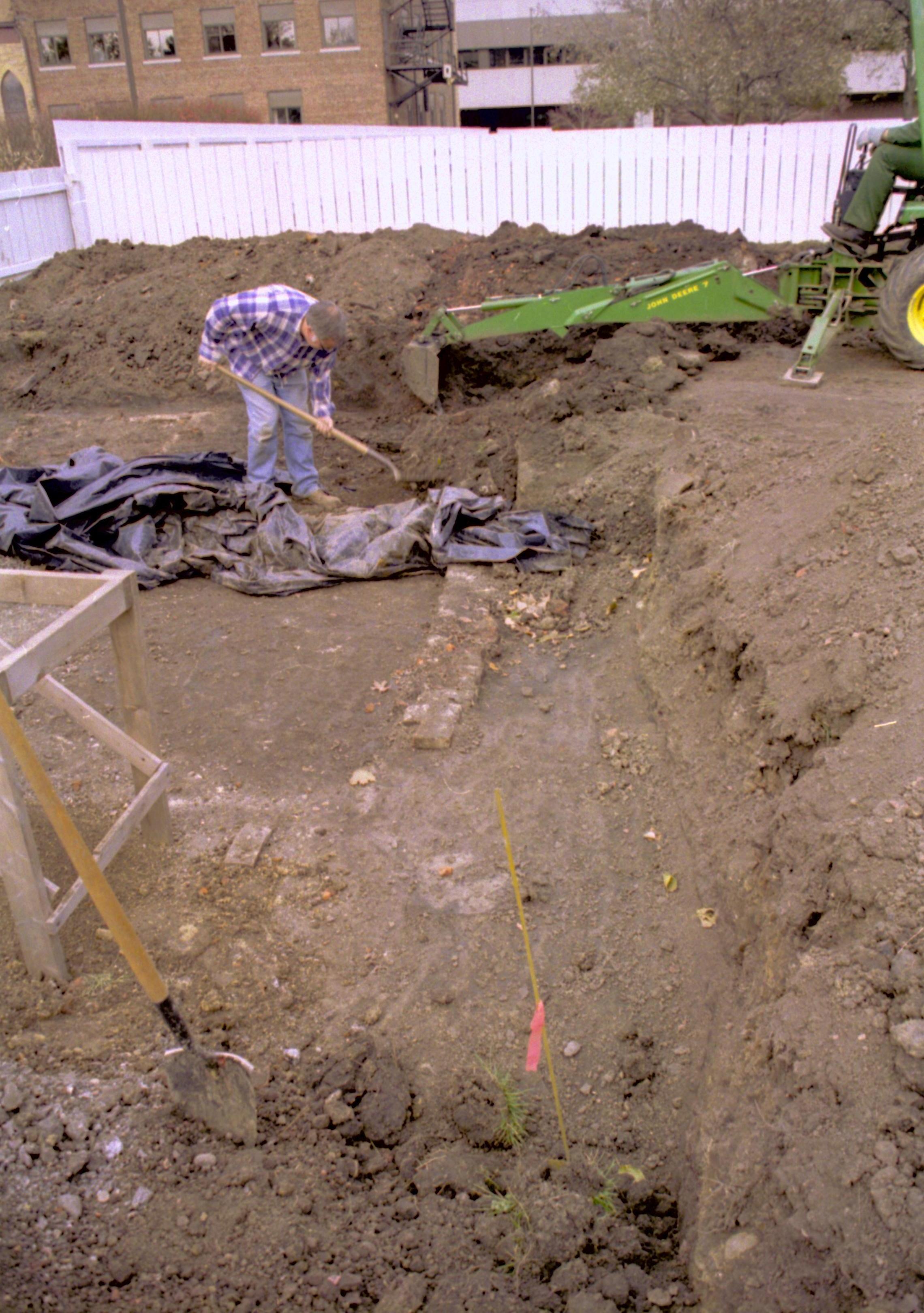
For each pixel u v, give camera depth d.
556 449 6.92
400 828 4.14
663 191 13.36
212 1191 2.64
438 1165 2.77
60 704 3.47
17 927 3.20
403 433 8.78
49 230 13.61
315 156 13.78
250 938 3.57
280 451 8.34
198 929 3.58
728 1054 2.79
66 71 35.38
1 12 34.75
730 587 4.60
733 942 3.35
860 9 24.14
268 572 6.30
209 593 6.23
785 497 5.09
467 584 6.09
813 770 3.27
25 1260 2.44
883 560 4.00
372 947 3.56
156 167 13.98
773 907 3.04
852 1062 2.31
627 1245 2.49
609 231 11.91
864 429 6.20
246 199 14.09
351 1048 3.15
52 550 6.30
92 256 12.46
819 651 3.79
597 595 6.02
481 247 11.44
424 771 4.52
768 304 8.00
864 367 8.04
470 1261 2.47
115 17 34.44
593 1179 2.74
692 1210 2.52
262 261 11.50
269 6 33.34
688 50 24.98
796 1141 2.23
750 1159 2.30
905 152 7.61
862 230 8.08
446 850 4.03
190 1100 2.80
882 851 2.75
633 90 26.16
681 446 6.31
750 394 7.18
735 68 24.48
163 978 3.37
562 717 4.95
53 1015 3.18
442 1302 2.35
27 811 3.44
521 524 6.48
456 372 9.12
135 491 6.51
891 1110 2.18
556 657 5.52
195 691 5.11
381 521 6.61
